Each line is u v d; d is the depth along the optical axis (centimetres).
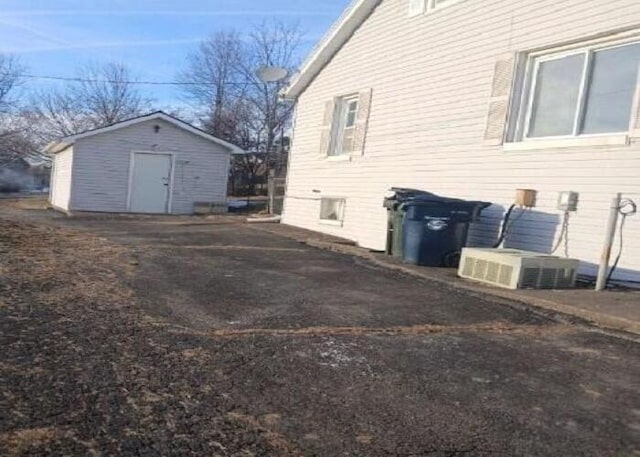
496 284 757
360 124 1319
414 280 792
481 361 442
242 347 448
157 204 2358
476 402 364
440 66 1090
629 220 753
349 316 564
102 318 508
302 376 394
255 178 3681
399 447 301
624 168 763
